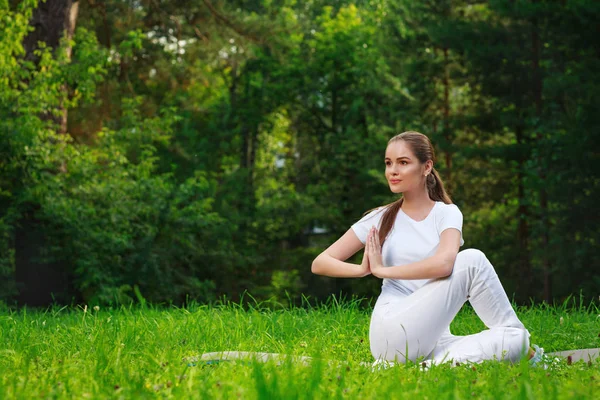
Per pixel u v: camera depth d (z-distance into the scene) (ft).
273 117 99.35
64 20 57.36
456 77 83.66
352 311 21.99
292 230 90.74
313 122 93.45
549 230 67.82
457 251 13.79
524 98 80.53
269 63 92.02
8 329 18.89
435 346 13.97
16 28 50.75
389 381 10.43
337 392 9.21
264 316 20.11
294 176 101.04
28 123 50.47
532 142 76.07
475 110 89.15
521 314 22.90
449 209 14.15
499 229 88.48
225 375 10.84
